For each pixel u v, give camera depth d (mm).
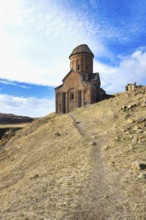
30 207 15266
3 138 66312
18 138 57938
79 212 13719
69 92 72750
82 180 18266
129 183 16625
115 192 15711
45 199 16109
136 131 29156
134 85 67500
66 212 13820
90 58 78188
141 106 40156
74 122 46156
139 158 20734
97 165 21281
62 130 43719
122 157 21906
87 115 50625
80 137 33250
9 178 27984
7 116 150750
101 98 76875
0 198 20219
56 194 16578
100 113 47031
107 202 14531
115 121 37094
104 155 23703
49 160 28391
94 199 15070
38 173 23859
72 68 79312
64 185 17922
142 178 16984
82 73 76688
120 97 54281
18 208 15594
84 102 70000
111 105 49938
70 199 15422
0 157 42750
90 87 69312
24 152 39688
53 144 35906
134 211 13219
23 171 28781
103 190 16188
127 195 15047
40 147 37812
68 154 27672
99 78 76625
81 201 14977
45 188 18172
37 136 47625
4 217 14508
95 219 12898
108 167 20328
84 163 22422
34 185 19797
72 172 20703
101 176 18609
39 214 13969
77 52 77750
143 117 33125
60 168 23031
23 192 18938
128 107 41625
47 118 64188
